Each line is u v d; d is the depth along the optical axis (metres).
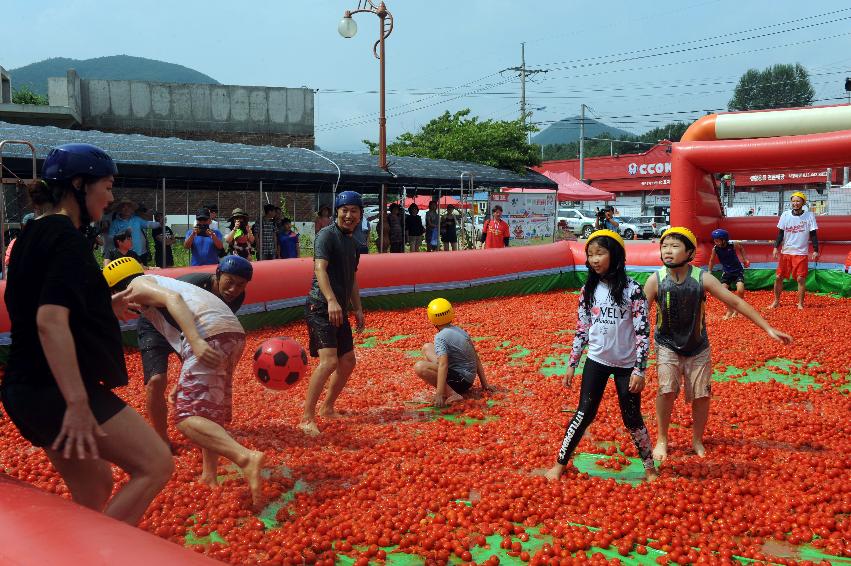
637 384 5.00
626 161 61.25
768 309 13.84
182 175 17.75
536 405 7.34
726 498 4.82
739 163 15.75
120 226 14.84
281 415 6.84
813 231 13.54
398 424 6.70
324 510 4.59
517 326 12.45
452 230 25.50
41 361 2.94
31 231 2.95
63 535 2.02
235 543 4.06
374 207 39.59
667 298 5.66
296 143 34.72
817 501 4.80
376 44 22.47
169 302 3.89
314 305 6.41
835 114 14.93
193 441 4.39
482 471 5.38
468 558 4.01
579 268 18.45
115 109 31.78
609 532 4.29
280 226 18.02
